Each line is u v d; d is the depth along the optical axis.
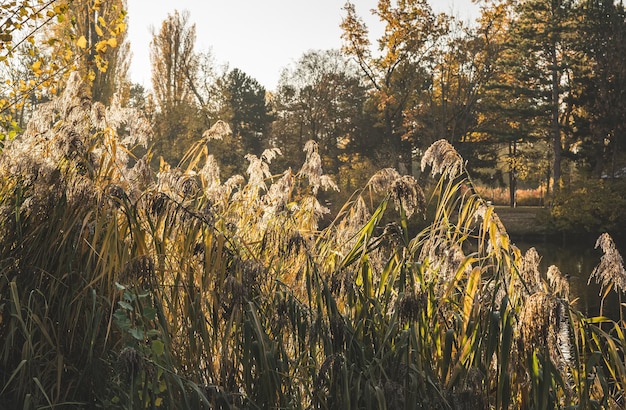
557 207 37.97
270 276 4.44
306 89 53.03
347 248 4.69
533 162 57.72
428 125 49.88
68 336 3.99
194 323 3.93
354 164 54.25
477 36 46.69
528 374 4.16
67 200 4.13
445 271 4.38
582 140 48.31
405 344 3.91
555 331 3.90
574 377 4.35
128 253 3.94
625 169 44.31
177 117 48.88
